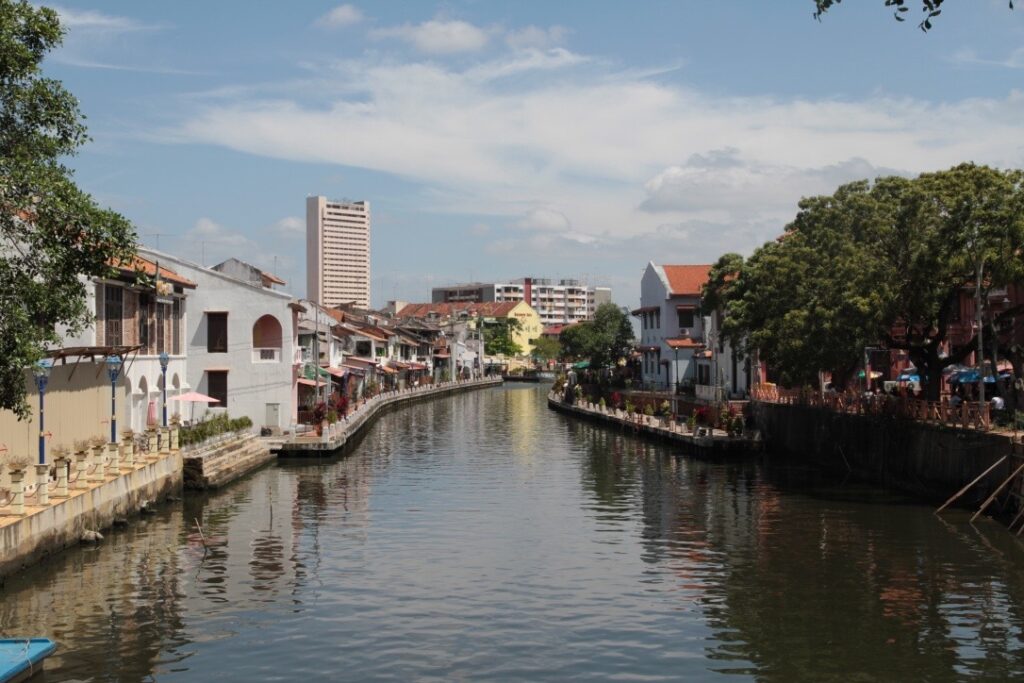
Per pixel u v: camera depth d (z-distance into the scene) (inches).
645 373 4062.5
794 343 1894.7
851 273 1726.1
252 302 2415.1
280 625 935.0
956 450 1528.1
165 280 2041.1
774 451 2412.6
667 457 2320.4
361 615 970.1
